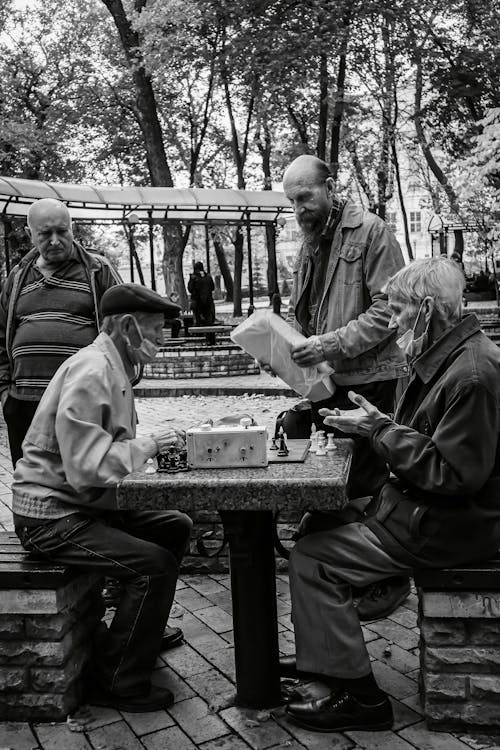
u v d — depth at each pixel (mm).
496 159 11992
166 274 24578
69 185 15516
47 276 4539
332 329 3902
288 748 2816
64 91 28297
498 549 2885
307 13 17891
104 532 3105
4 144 24828
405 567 2857
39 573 2969
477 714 2842
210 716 3059
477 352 2771
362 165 24812
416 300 2844
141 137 28797
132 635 3090
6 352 4668
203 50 20844
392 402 3938
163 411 11297
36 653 3029
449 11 21641
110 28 27250
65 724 3037
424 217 52125
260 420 9461
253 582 3021
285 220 18719
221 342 17547
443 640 2850
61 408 3002
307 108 23688
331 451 3109
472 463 2660
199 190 17062
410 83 24625
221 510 2834
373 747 2801
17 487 3199
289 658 3338
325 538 2982
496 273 25844
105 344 3170
